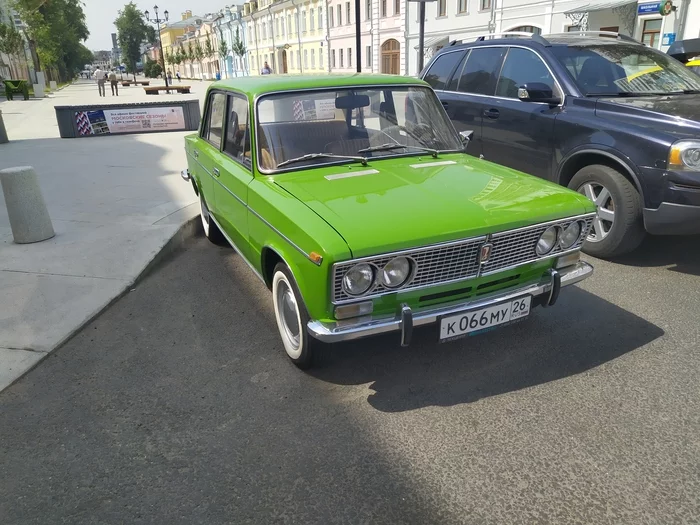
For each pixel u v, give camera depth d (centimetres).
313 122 378
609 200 484
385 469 256
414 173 351
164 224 618
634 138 441
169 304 441
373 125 394
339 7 4425
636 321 387
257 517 230
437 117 428
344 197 309
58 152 1164
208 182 495
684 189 412
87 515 234
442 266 286
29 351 362
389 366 341
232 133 425
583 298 425
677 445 265
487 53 628
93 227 612
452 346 362
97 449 274
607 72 535
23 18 4875
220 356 360
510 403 302
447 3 3067
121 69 12862
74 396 319
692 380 317
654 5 1969
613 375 324
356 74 423
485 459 260
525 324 388
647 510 228
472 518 227
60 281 470
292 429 285
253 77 446
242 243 405
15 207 549
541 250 317
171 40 11956
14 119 1981
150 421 295
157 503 239
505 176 357
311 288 277
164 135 1444
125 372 343
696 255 506
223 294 460
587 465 254
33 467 263
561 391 311
